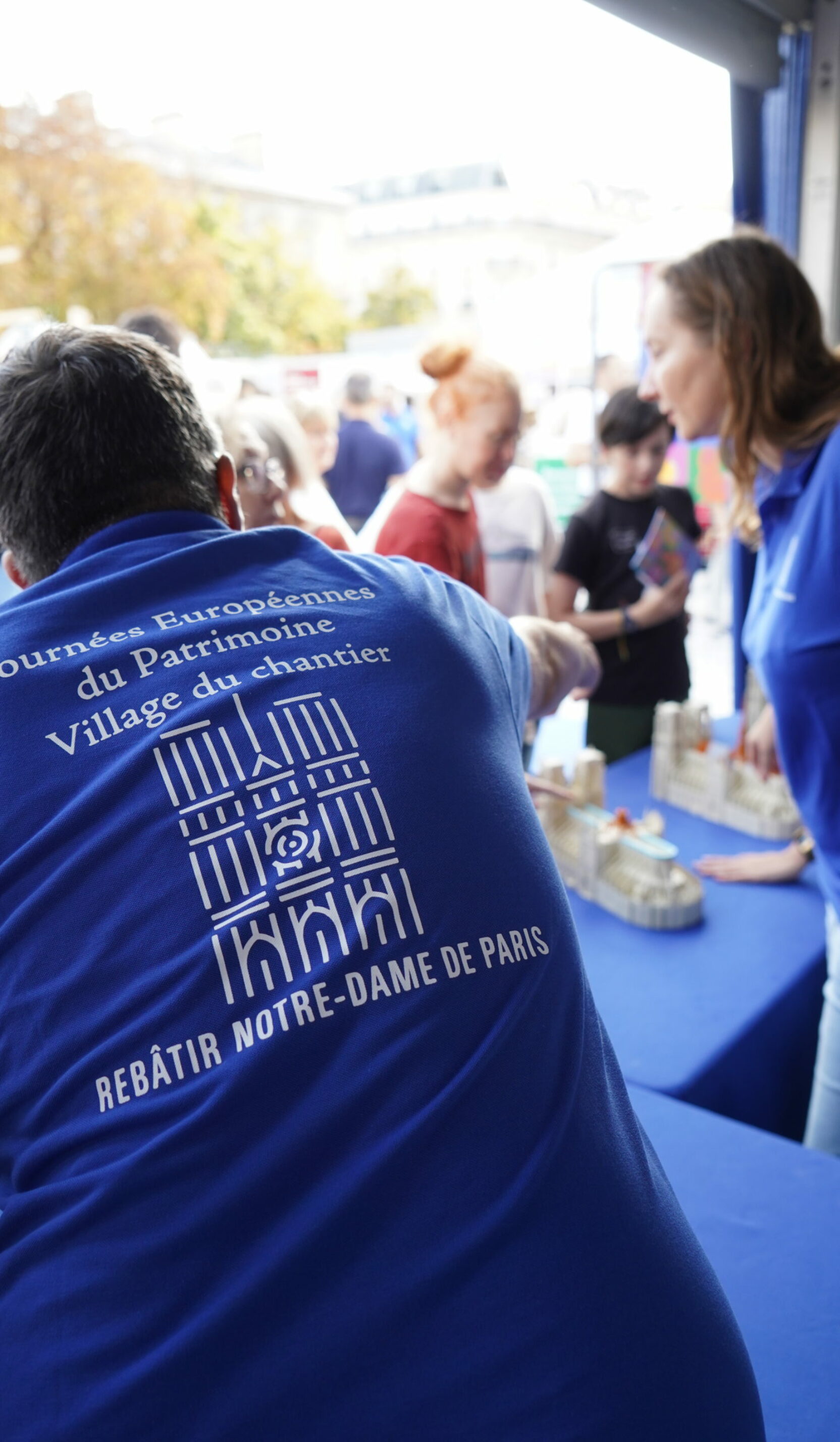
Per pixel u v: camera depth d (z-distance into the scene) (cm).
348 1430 45
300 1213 46
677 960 140
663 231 349
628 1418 47
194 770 52
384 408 568
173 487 64
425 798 54
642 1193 54
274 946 49
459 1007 51
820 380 122
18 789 52
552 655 97
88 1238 47
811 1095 143
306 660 56
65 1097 49
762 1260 89
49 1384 45
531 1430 46
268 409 161
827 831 127
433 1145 48
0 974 51
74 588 58
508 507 245
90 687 54
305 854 51
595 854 156
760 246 121
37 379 63
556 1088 52
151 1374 43
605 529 224
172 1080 47
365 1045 48
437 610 64
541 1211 49
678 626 227
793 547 121
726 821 184
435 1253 46
